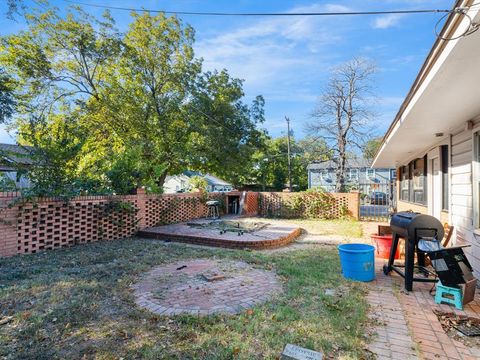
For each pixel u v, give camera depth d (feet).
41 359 7.41
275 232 25.63
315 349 7.90
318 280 13.67
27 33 38.58
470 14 6.73
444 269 11.25
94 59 41.11
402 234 13.51
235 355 7.65
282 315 9.83
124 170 27.55
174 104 45.57
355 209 38.65
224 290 12.37
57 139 22.21
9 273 14.49
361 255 13.79
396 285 13.38
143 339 8.39
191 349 7.89
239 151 50.57
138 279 13.80
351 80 54.08
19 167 20.74
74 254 18.85
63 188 21.63
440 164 21.12
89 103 43.86
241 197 45.06
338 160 58.34
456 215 16.84
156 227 28.91
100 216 24.08
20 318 9.52
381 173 97.40
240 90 52.44
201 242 23.25
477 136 14.23
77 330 8.87
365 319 9.82
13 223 18.47
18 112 35.86
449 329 9.36
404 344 8.32
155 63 45.75
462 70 9.11
